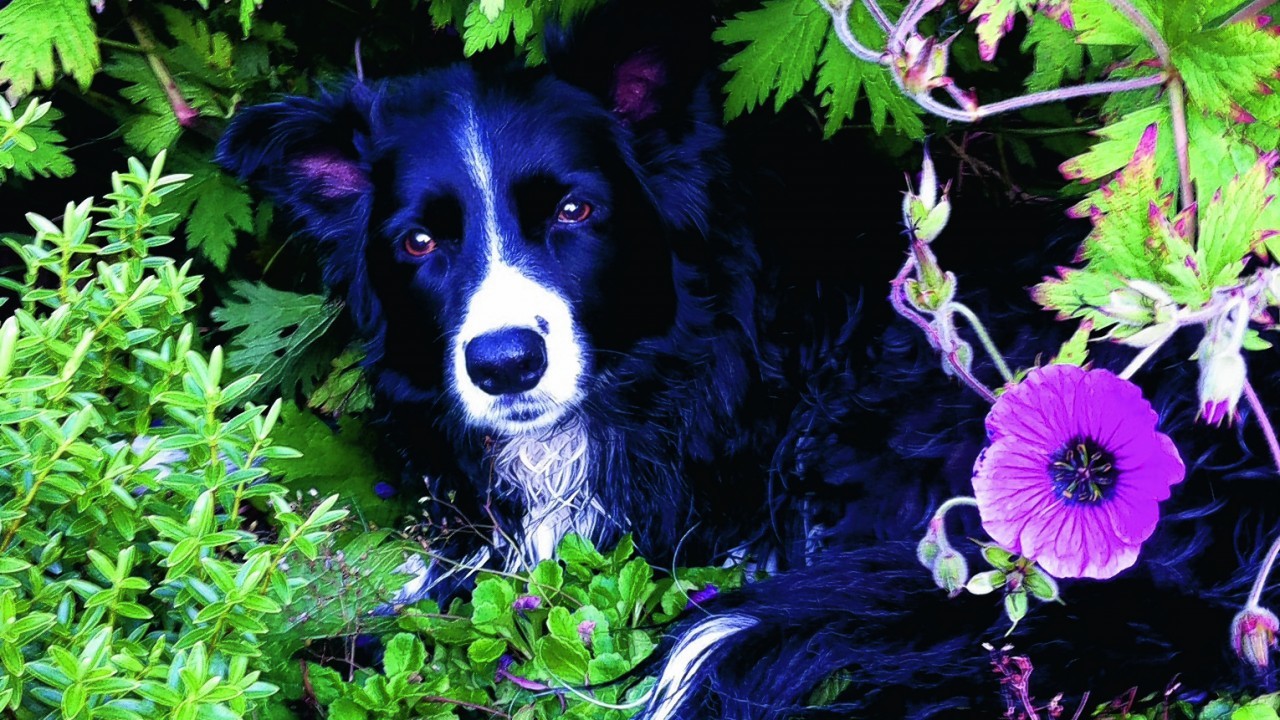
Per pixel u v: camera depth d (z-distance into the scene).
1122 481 0.96
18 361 1.03
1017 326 1.14
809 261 1.22
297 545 1.01
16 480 1.00
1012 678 1.01
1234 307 0.96
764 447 1.21
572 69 1.18
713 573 1.15
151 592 1.02
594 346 1.17
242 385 1.02
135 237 1.06
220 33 1.26
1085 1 0.99
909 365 1.17
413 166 1.17
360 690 1.06
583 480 1.23
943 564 0.99
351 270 1.22
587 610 1.09
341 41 1.31
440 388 1.19
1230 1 0.98
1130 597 1.04
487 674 1.09
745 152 1.22
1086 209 0.99
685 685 1.06
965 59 1.18
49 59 1.14
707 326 1.21
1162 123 1.00
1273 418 1.05
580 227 1.17
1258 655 0.99
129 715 0.97
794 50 1.12
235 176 1.21
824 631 1.06
